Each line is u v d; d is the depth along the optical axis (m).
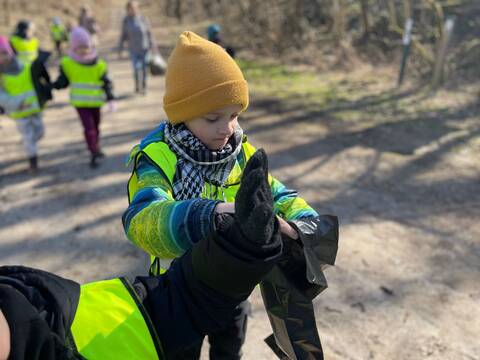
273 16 10.73
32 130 5.14
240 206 0.77
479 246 3.56
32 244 3.76
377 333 2.71
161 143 1.34
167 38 16.06
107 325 0.85
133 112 7.53
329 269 3.28
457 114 6.43
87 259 3.53
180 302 0.90
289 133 6.03
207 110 1.27
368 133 5.91
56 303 0.79
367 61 9.25
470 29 9.11
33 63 4.98
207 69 1.25
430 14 9.41
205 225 0.96
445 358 2.53
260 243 0.79
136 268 3.40
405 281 3.16
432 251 3.49
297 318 1.19
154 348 0.87
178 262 0.95
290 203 1.46
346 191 4.46
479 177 4.67
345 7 9.75
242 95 1.30
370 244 3.58
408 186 4.53
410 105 6.90
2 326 0.67
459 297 3.00
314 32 10.78
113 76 10.60
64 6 24.84
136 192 1.23
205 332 0.91
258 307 2.95
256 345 2.63
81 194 4.64
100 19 25.95
